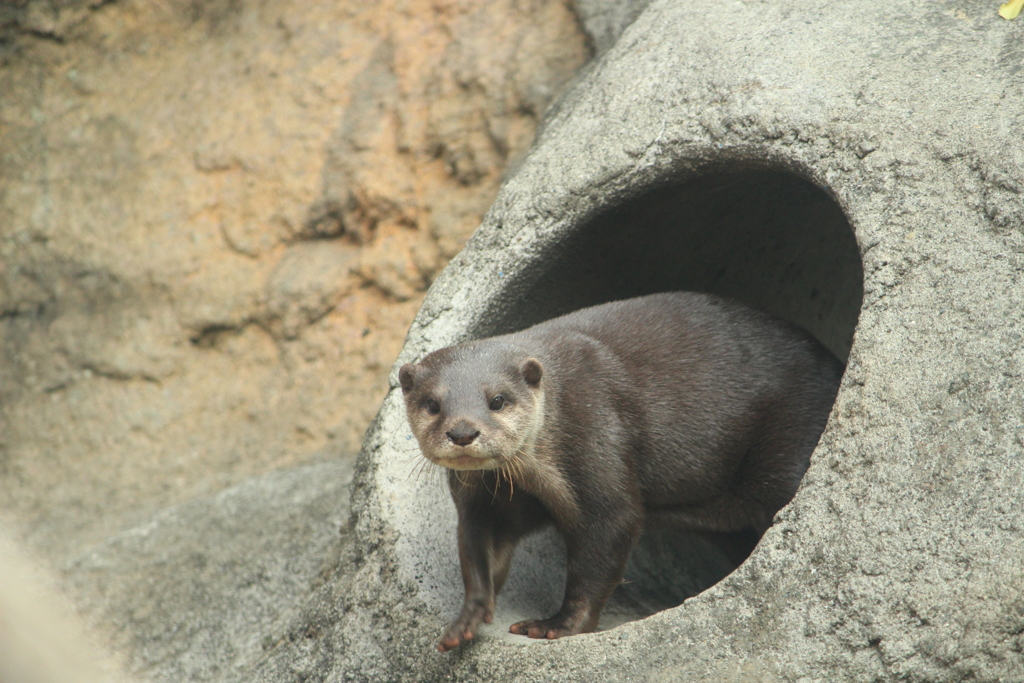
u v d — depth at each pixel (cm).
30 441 1593
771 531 718
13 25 1666
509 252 976
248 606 1119
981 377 691
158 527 1320
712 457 894
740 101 861
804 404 901
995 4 838
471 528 848
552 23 1481
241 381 1581
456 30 1536
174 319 1602
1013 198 719
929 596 664
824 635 681
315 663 905
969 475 675
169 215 1617
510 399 793
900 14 868
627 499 836
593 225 977
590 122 974
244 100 1616
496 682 783
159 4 1675
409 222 1537
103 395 1598
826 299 1238
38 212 1652
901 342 719
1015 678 652
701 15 970
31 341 1633
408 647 856
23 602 1227
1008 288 701
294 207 1577
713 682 696
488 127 1470
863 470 702
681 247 1080
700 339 907
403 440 952
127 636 1138
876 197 766
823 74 839
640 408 869
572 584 828
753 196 1020
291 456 1498
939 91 782
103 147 1650
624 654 730
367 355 1528
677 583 1120
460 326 977
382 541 906
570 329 903
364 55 1585
